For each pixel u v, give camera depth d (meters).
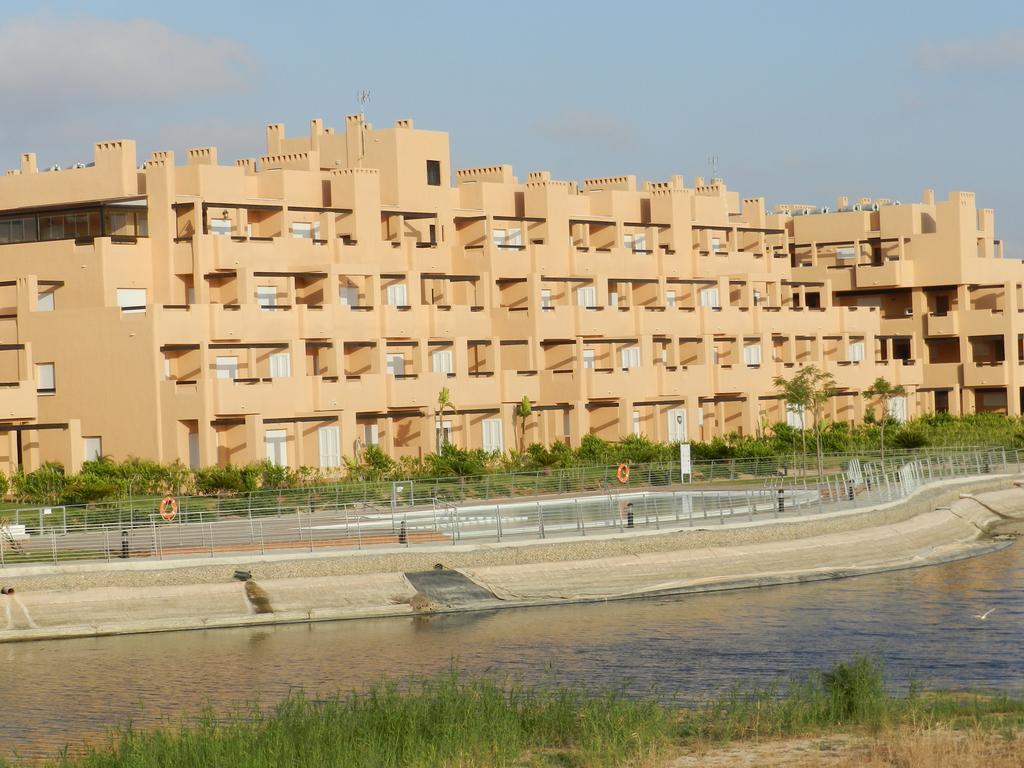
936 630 58.22
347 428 97.44
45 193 100.50
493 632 59.97
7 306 95.62
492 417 107.06
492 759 35.47
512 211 117.19
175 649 57.28
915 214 143.00
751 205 136.00
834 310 133.88
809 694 42.44
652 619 62.09
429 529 72.69
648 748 36.09
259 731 37.50
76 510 73.56
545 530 73.50
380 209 105.94
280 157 108.25
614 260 119.69
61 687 51.19
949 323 140.62
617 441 111.94
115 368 91.62
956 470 105.44
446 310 106.94
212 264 96.50
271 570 64.62
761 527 76.38
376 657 55.56
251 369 95.75
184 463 90.50
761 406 126.00
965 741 35.88
